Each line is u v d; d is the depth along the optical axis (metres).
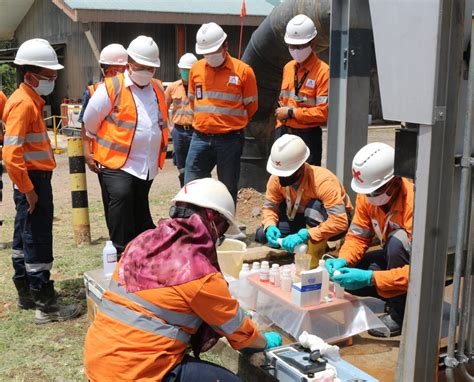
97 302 4.17
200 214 2.66
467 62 2.64
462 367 2.81
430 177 2.57
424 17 2.44
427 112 2.50
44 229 4.32
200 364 2.66
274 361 2.99
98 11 14.26
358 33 5.20
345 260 3.83
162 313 2.53
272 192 4.77
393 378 3.31
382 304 4.20
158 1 15.64
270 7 16.50
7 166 4.03
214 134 5.74
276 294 3.73
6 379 3.64
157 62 4.89
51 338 4.19
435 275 2.70
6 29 25.59
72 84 19.02
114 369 2.53
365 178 3.58
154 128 5.07
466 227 2.67
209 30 5.52
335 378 2.81
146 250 2.62
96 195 9.30
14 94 4.13
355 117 5.36
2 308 4.72
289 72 5.93
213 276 2.54
